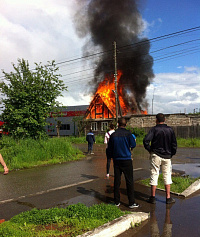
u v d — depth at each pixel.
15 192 5.25
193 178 6.18
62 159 10.16
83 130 35.44
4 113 11.41
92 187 5.62
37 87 11.26
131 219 3.34
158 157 4.36
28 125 11.36
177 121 26.58
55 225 3.23
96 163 9.54
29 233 2.88
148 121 28.56
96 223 3.18
